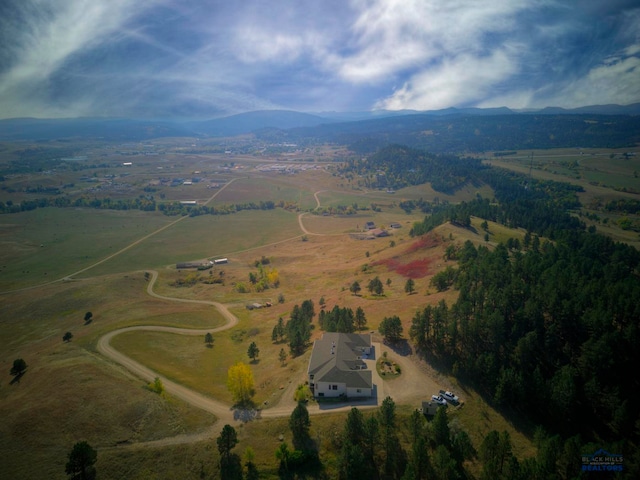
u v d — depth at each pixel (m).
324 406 97.12
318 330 145.12
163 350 137.75
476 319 108.19
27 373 118.25
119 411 94.56
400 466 81.69
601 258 179.25
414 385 103.06
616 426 84.31
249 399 103.75
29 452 84.62
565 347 102.06
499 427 89.31
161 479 79.94
